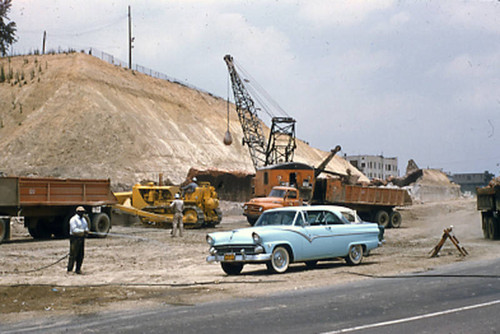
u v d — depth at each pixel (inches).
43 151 2878.9
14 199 848.3
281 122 2810.0
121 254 707.4
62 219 966.4
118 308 346.0
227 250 507.5
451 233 653.9
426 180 4074.8
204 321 297.1
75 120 3088.1
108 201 991.6
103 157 2910.9
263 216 553.6
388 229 1296.8
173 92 4148.6
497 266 536.1
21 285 426.6
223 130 3959.2
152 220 1212.5
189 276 512.1
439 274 479.5
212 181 2401.6
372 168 6771.7
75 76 3476.9
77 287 429.4
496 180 1148.5
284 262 514.3
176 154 3189.0
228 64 2812.5
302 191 1257.4
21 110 3223.4
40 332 282.8
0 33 2657.5
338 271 521.3
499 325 276.2
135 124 3235.7
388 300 353.7
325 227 544.7
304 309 327.0
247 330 272.8
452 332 263.1
